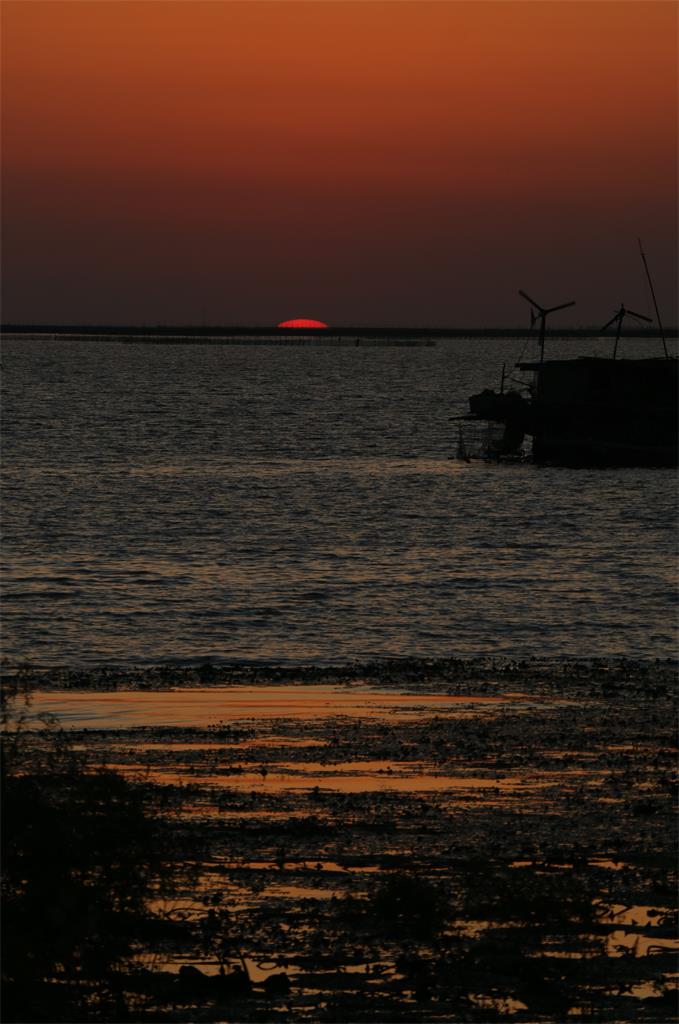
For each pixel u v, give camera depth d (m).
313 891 43.53
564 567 135.25
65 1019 34.91
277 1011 34.78
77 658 89.00
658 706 73.75
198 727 66.94
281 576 126.31
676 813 53.09
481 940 39.78
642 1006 35.31
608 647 94.88
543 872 45.62
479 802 54.28
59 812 37.69
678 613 109.12
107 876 37.62
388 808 53.16
